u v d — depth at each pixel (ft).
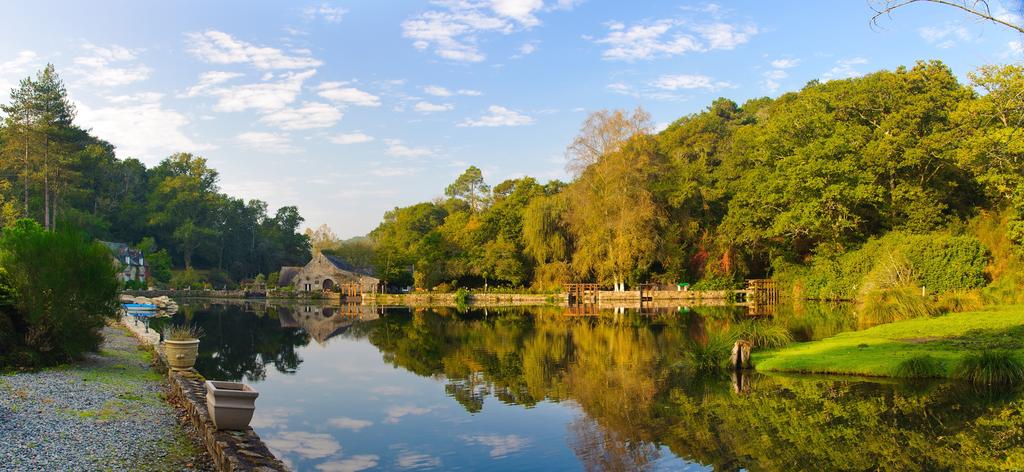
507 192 323.78
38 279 56.59
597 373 64.95
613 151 179.01
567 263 208.74
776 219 153.99
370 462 37.19
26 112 234.17
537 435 42.37
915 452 35.58
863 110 151.33
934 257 120.37
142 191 386.93
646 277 202.08
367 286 276.21
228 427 34.94
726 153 209.77
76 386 48.39
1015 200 106.32
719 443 38.96
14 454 30.45
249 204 431.84
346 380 63.87
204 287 310.24
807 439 38.88
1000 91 111.45
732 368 63.46
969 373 52.95
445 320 140.36
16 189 268.41
